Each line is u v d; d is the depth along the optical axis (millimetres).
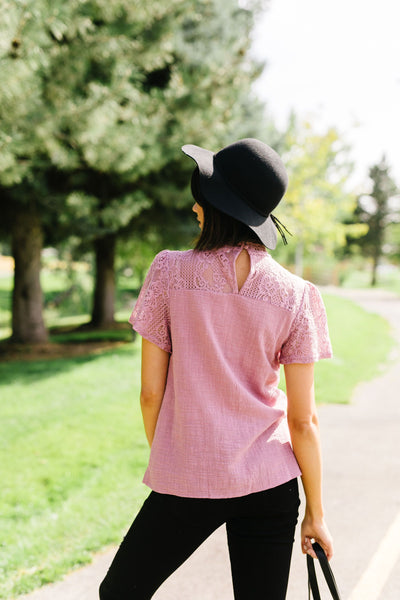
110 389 6609
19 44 4215
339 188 22750
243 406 1280
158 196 9359
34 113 5543
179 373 1284
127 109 7078
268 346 1305
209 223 1342
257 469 1258
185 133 7637
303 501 3281
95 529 2867
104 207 8938
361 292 35312
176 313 1299
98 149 6422
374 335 13570
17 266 10031
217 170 1354
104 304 13984
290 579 2434
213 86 7691
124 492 3396
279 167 1351
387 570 2473
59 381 7141
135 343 10781
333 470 3846
